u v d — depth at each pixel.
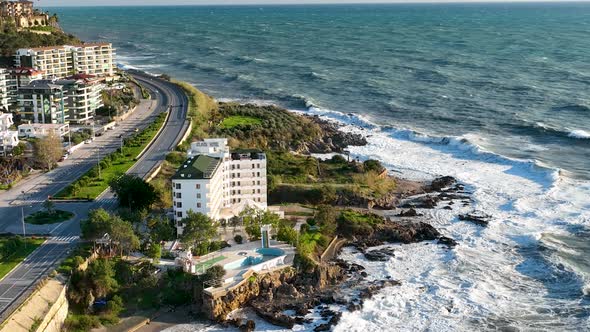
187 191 180.12
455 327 146.00
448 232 198.25
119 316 149.25
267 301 158.12
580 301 155.88
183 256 165.25
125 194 190.88
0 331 125.56
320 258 180.62
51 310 137.38
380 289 163.00
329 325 146.50
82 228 165.62
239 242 179.88
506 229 198.25
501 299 157.62
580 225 198.38
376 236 196.38
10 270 151.62
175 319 150.12
